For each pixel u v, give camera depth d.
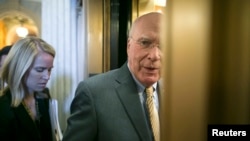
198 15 0.24
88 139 0.78
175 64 0.25
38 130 1.07
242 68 0.24
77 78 1.83
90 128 0.78
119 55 1.68
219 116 0.24
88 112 0.80
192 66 0.25
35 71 1.06
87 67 1.73
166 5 0.26
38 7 1.75
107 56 1.70
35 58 1.06
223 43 0.24
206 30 0.24
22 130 1.02
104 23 1.68
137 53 0.79
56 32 1.79
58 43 1.80
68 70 1.82
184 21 0.25
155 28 0.73
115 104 0.82
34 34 1.75
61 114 1.82
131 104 0.82
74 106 0.85
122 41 1.67
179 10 0.25
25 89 1.06
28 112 1.05
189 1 0.24
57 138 1.18
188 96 0.25
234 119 0.24
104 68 1.71
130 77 0.85
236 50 0.24
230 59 0.24
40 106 1.13
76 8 1.82
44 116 1.13
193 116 0.25
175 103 0.26
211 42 0.24
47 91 1.22
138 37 0.77
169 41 0.26
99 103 0.81
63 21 1.80
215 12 0.24
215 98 0.24
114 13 1.66
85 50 1.75
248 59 0.24
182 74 0.25
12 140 1.00
